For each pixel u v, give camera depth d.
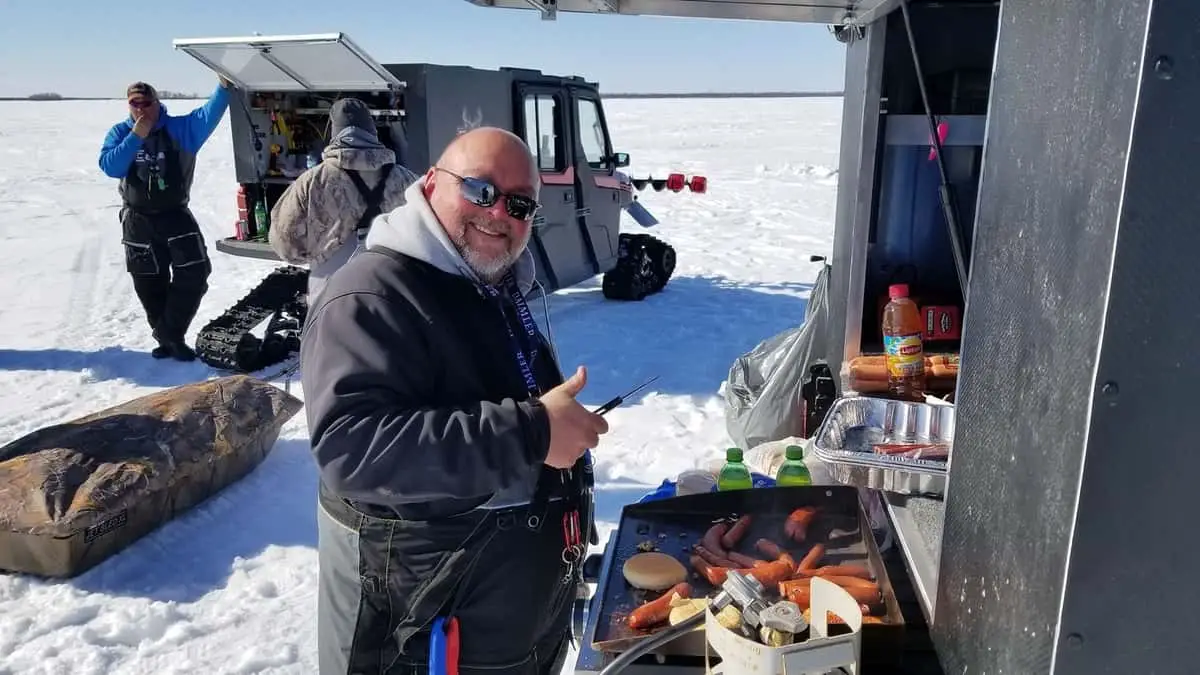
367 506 1.52
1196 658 0.88
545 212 6.70
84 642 2.68
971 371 1.19
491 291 1.56
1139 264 0.80
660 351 5.93
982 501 1.13
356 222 4.09
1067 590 0.88
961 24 2.85
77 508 3.03
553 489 1.61
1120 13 0.80
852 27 2.99
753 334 6.39
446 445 1.30
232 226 12.28
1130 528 0.85
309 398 1.38
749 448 3.84
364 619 1.54
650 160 23.23
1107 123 0.82
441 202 1.52
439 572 1.50
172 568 3.12
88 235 11.43
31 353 5.93
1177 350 0.81
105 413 3.64
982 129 2.82
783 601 1.38
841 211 3.25
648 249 7.73
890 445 2.03
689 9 2.92
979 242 1.18
